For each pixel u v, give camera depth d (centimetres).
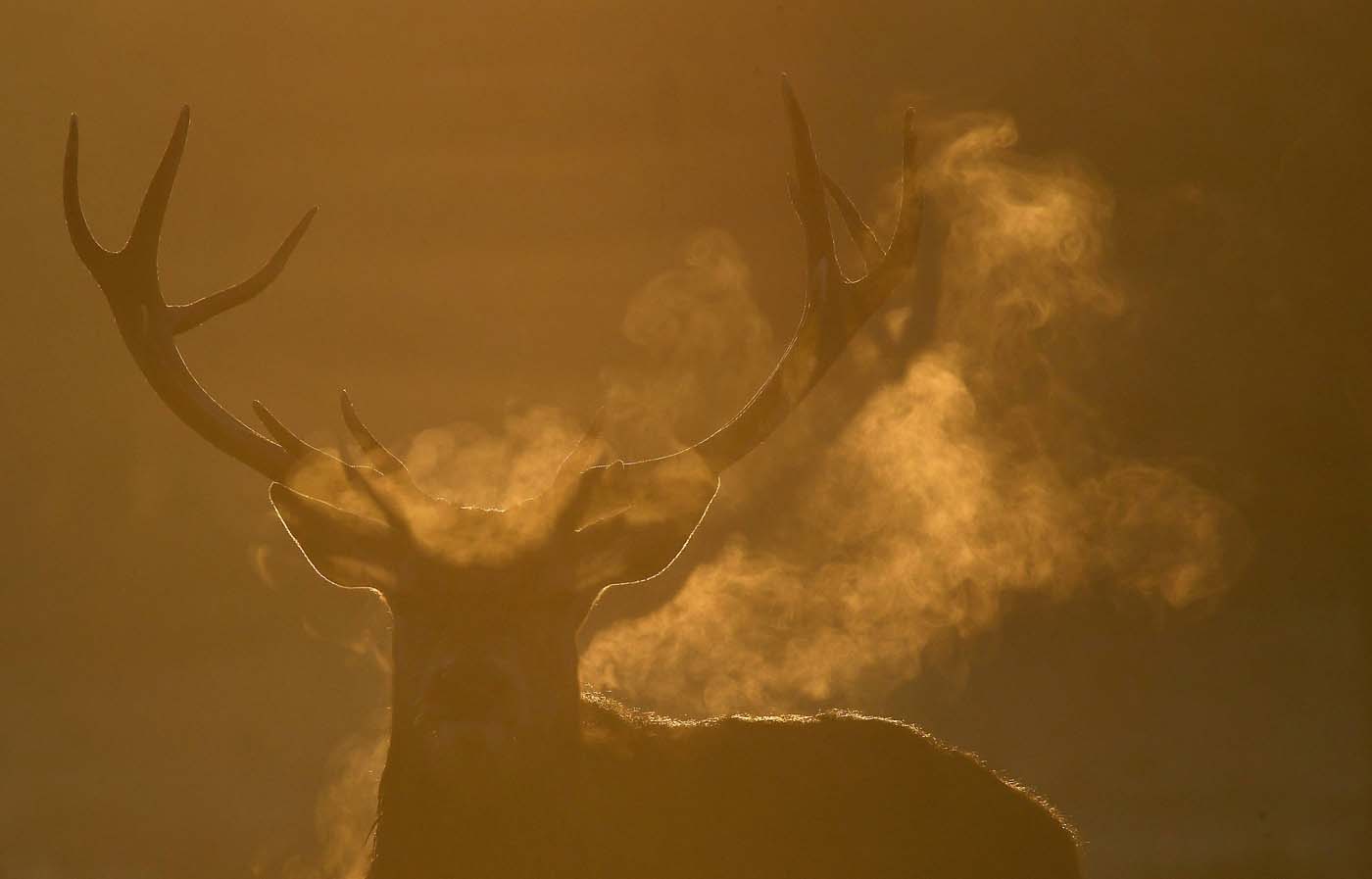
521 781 1998
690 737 2141
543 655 2039
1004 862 2111
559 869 2008
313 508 2083
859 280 2300
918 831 2088
